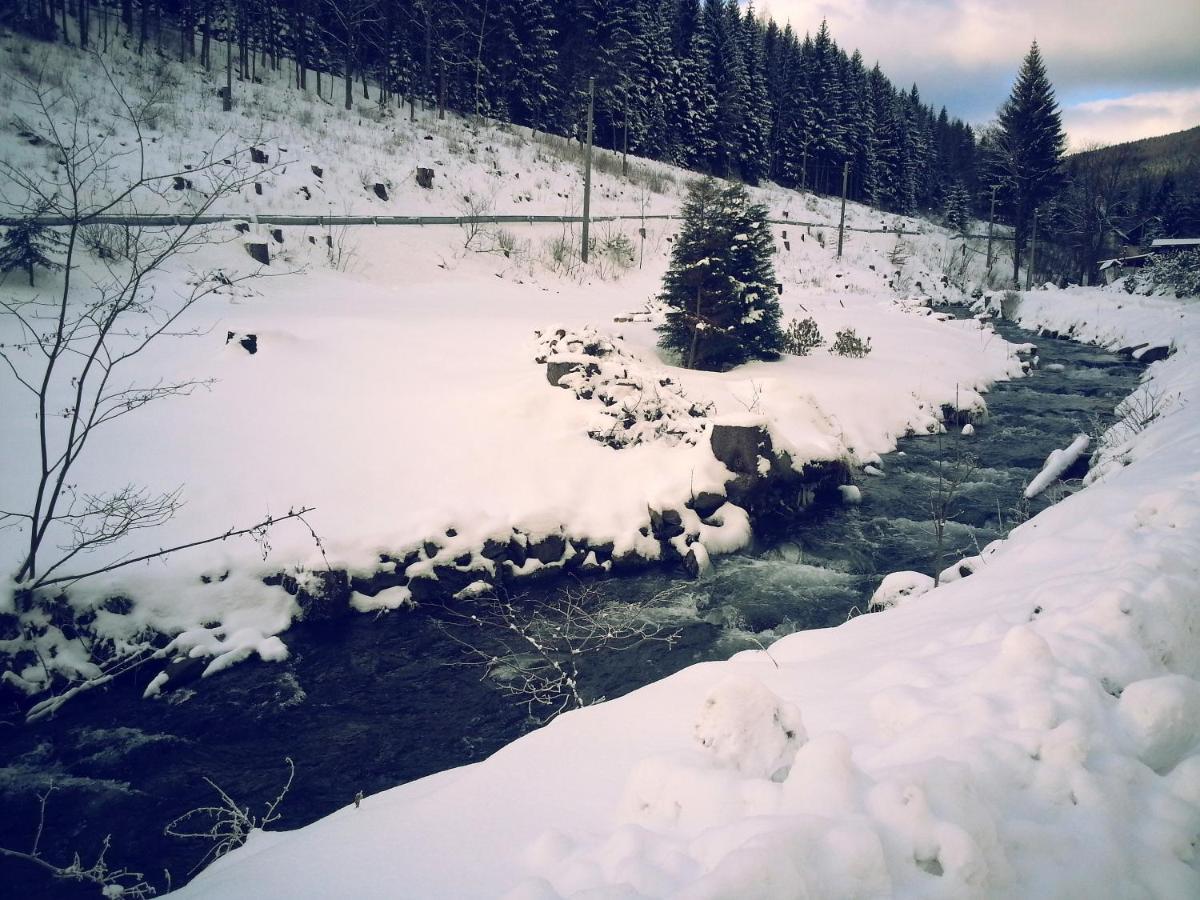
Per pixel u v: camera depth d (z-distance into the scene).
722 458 10.80
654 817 2.44
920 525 10.72
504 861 2.48
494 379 12.09
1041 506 11.09
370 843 2.76
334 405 10.71
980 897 1.91
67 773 5.64
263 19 37.81
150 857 4.82
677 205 39.81
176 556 7.50
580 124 48.91
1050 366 21.75
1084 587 3.84
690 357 15.95
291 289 17.70
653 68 53.16
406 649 7.50
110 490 8.00
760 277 17.20
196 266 16.62
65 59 25.94
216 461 8.92
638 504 10.01
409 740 6.14
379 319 15.27
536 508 9.36
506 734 6.25
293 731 6.23
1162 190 62.62
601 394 11.40
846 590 8.90
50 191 16.22
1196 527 4.52
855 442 13.73
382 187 25.62
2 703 6.26
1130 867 2.15
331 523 8.47
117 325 12.19
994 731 2.58
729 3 65.31
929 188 82.56
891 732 2.88
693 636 7.85
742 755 2.53
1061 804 2.32
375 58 42.16
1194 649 3.35
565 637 7.78
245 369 11.07
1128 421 12.17
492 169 32.72
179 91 27.73
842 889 1.83
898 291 41.34
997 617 3.89
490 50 44.56
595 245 29.25
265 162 23.53
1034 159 50.81
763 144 60.94
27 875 4.64
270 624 7.56
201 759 5.84
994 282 51.88
